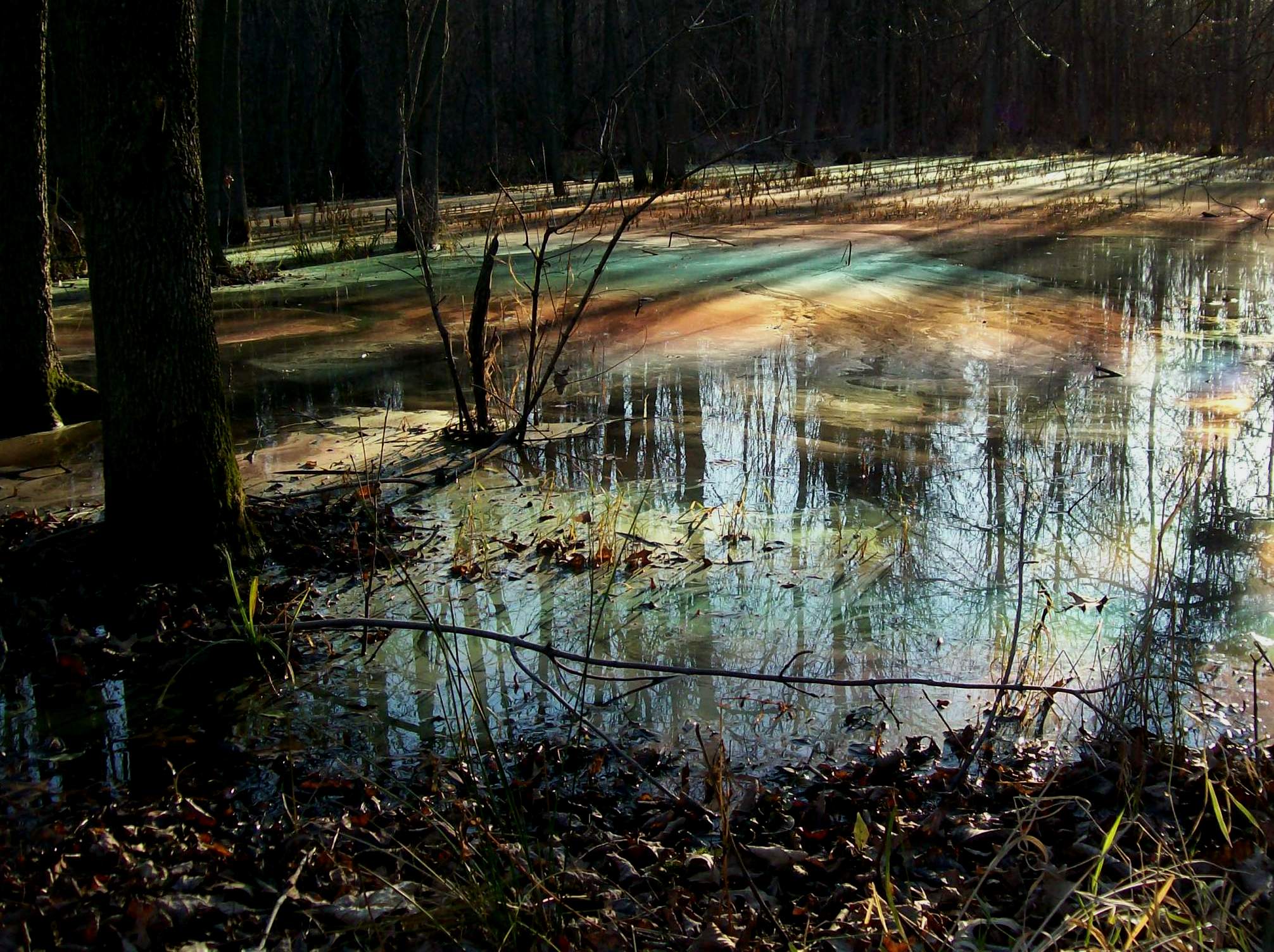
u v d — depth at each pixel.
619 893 3.46
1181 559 5.96
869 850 3.66
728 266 14.95
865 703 4.69
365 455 7.96
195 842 3.69
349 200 33.88
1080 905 3.06
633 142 27.69
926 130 43.97
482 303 8.21
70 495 7.20
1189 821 3.77
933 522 6.63
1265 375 9.58
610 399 9.35
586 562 6.06
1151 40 25.69
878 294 13.22
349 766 4.27
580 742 4.39
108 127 5.36
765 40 32.59
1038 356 10.45
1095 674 4.88
